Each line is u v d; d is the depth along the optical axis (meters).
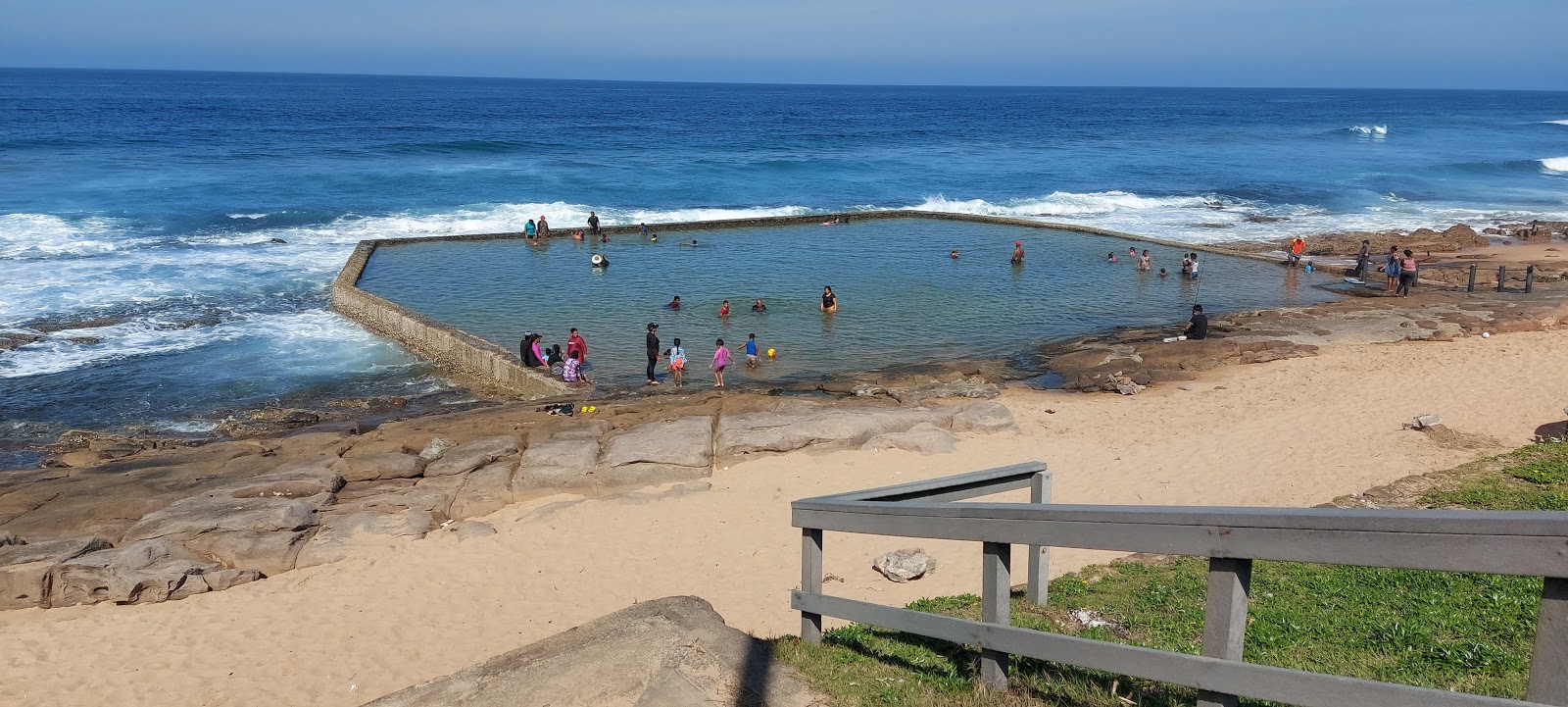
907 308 30.28
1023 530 4.84
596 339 26.52
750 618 11.15
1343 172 67.31
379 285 32.22
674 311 29.44
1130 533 4.26
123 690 10.27
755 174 63.22
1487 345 23.34
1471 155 79.75
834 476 15.95
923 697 5.61
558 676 5.90
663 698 5.61
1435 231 42.38
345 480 15.60
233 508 13.89
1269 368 22.50
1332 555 3.52
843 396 21.48
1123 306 30.89
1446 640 6.79
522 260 36.81
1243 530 3.80
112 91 174.50
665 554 13.26
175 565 12.55
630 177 59.03
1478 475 13.48
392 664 10.75
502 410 19.83
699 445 16.31
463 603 12.09
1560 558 2.95
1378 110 179.12
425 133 84.75
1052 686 5.61
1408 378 20.61
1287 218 49.28
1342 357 23.00
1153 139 97.00
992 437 17.73
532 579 12.69
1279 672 3.78
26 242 36.06
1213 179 63.47
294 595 12.34
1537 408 17.73
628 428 17.62
